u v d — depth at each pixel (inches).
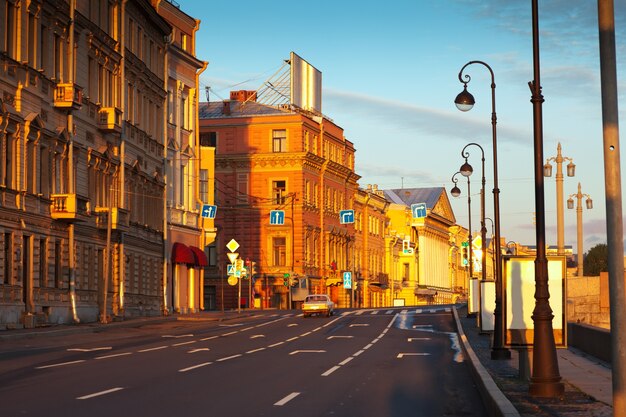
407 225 6505.9
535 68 805.2
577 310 2047.2
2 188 1782.7
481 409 778.8
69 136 2103.8
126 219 2404.0
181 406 754.8
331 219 4739.2
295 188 4308.6
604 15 490.0
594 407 703.7
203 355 1352.1
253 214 4325.8
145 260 2716.5
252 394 856.9
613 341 485.7
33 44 1935.3
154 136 2822.3
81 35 2192.4
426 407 788.0
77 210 2058.3
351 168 5147.6
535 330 789.9
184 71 3125.0
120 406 745.6
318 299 2982.3
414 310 3410.4
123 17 2470.5
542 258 793.6
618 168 489.7
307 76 4581.7
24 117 1876.2
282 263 4318.4
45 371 1040.8
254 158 4323.3
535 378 783.1
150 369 1094.4
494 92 1427.2
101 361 1195.3
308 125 4407.0
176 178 3056.1
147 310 2709.2
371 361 1307.8
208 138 4384.8
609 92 490.0
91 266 2271.2
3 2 1801.2
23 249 1893.5
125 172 2519.7
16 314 1827.0
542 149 798.5
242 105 4466.0
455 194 2615.7
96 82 2304.4
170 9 3011.8
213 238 3326.8
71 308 2112.5
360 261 5344.5
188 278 3154.5
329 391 900.0
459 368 1203.2
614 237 487.8
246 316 3004.4
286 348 1567.4
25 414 689.0
